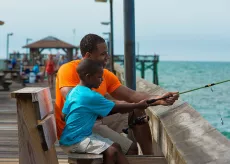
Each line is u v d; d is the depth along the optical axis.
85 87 3.17
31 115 2.99
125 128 3.96
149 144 3.89
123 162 3.09
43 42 37.72
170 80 75.75
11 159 5.43
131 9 5.48
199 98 31.84
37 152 3.01
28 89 3.16
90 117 3.13
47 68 18.47
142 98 3.85
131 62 5.54
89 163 3.08
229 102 29.06
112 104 3.16
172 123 3.35
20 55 37.81
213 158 2.35
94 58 3.51
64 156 5.61
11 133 7.40
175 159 2.80
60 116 3.49
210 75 105.19
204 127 2.96
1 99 13.47
